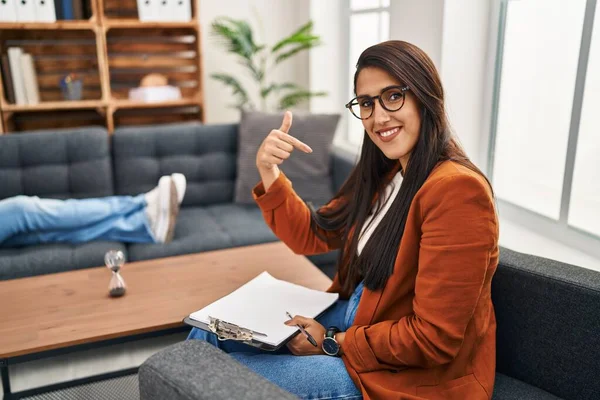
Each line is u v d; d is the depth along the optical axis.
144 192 2.91
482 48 2.26
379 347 1.19
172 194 2.45
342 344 1.25
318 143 2.97
